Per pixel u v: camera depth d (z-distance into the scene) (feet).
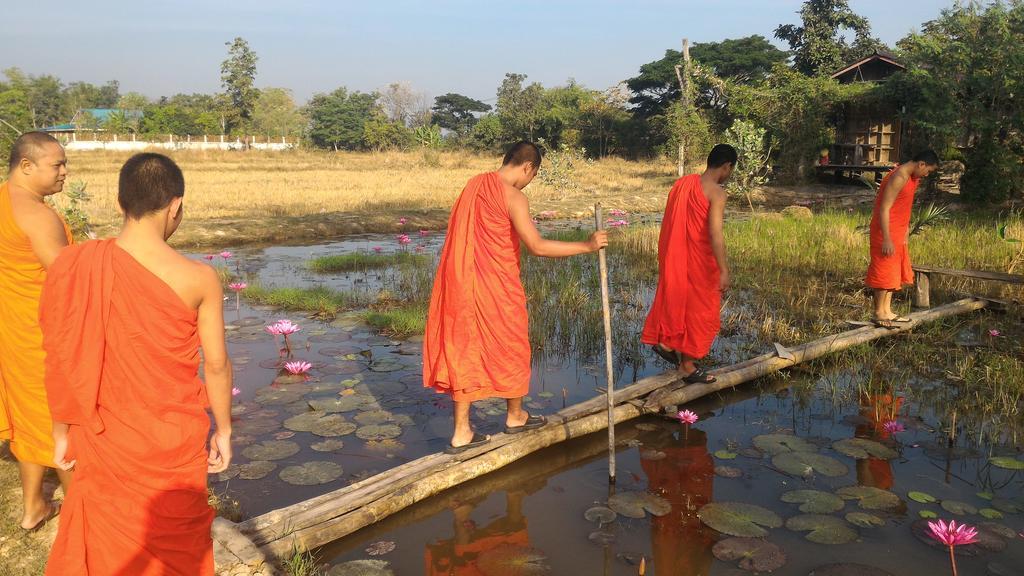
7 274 9.50
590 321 22.35
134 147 162.71
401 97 276.62
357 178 97.19
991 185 49.60
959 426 14.42
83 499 6.89
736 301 25.09
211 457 7.82
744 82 168.25
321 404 15.65
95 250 6.73
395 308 24.77
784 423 14.87
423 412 15.33
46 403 9.76
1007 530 10.42
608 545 10.27
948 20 53.78
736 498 11.65
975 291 25.38
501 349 12.50
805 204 60.70
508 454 12.92
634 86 172.55
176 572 7.14
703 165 94.68
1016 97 50.14
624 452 13.58
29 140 9.74
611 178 96.48
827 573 9.33
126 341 6.72
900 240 19.93
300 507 10.75
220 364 7.50
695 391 15.88
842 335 19.34
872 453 13.15
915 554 9.89
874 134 72.13
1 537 10.12
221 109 226.79
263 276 31.32
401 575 9.63
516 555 10.00
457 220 12.31
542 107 195.93
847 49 152.56
